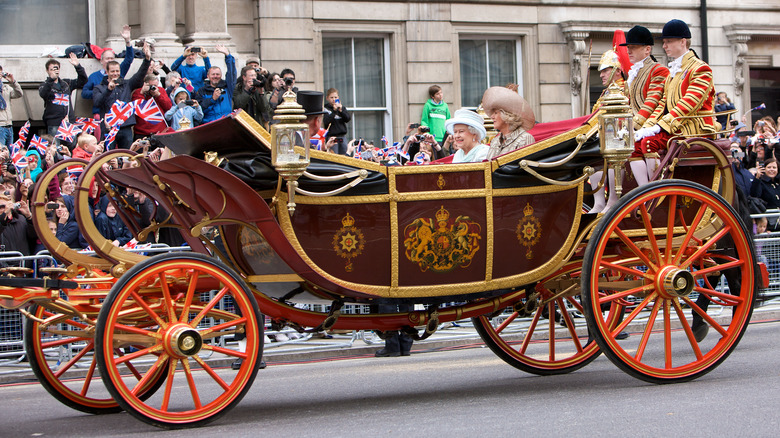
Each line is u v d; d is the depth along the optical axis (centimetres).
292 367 1344
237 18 2488
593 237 918
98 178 952
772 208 1847
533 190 925
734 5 3022
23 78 2161
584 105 1167
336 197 862
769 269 1639
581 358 1107
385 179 877
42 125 2191
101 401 959
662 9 2928
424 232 892
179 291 881
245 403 988
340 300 901
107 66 1906
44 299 828
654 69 1124
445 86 2680
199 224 860
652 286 950
